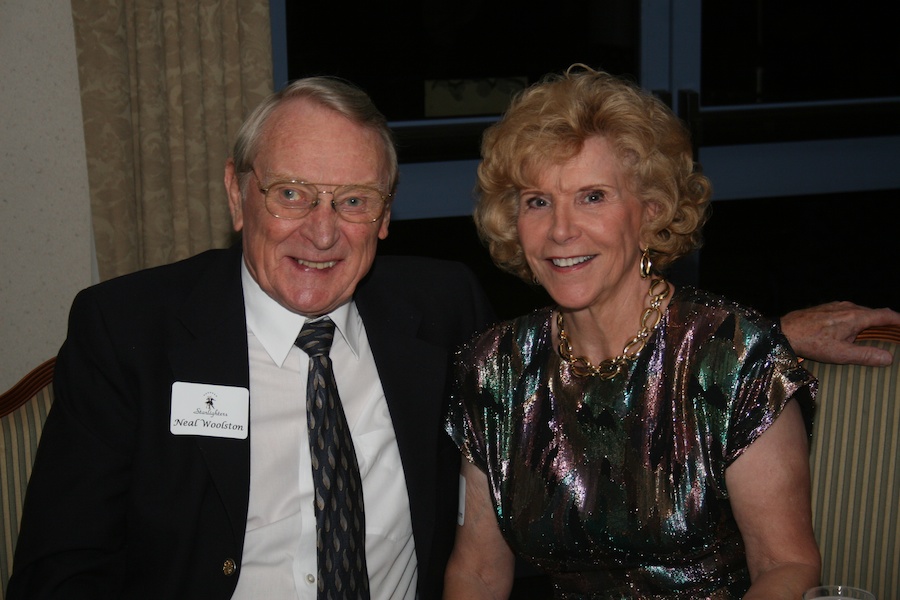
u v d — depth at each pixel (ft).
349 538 5.74
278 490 5.86
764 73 12.06
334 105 5.77
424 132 11.48
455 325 6.77
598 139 5.36
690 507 5.38
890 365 6.36
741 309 5.55
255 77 9.74
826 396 6.48
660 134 5.46
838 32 12.05
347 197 5.74
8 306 9.88
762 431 5.23
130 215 9.71
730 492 5.37
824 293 13.69
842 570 6.48
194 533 5.65
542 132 5.31
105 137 9.46
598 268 5.44
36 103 9.54
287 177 5.67
